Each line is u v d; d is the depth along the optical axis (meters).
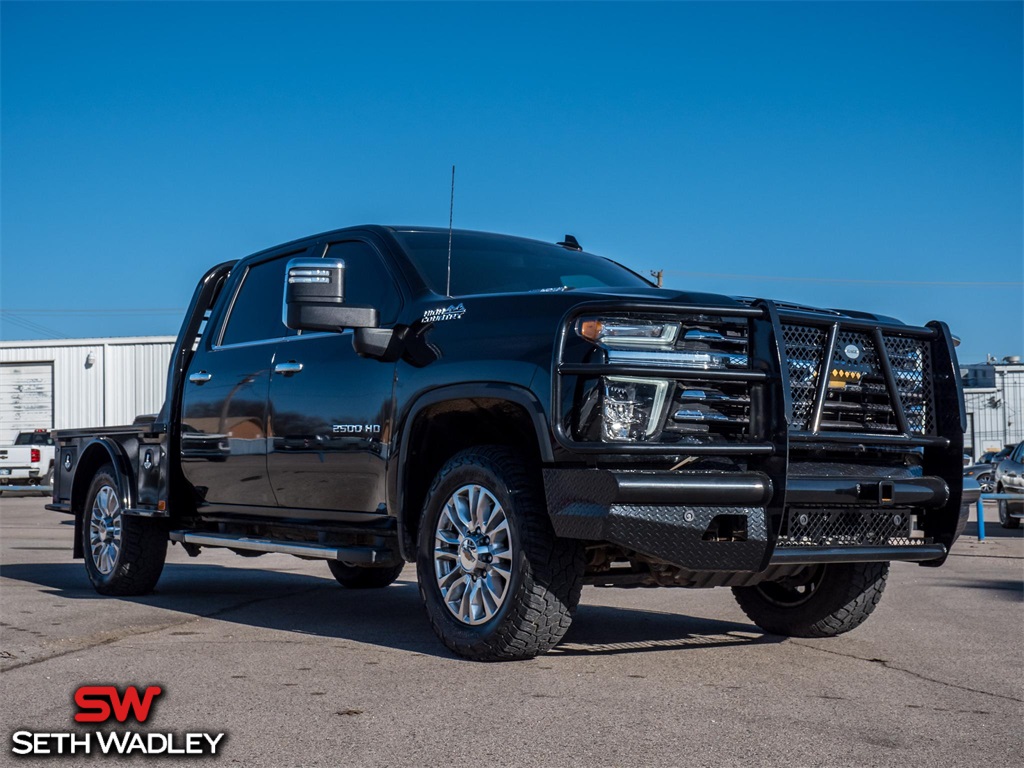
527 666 4.55
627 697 3.98
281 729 3.54
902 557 4.77
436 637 5.36
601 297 4.44
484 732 3.48
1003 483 17.91
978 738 3.46
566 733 3.47
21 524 16.89
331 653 4.89
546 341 4.46
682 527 4.21
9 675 4.40
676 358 4.34
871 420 4.76
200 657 4.80
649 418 4.31
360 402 5.36
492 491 4.61
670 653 4.95
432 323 5.06
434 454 5.26
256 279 6.69
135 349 39.59
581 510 4.20
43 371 40.09
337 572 7.96
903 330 4.87
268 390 6.08
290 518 6.06
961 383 4.94
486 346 4.71
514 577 4.48
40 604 6.74
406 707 3.81
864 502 4.55
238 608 6.66
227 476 6.46
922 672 4.54
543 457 4.36
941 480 4.88
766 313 4.44
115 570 7.16
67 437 7.94
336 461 5.52
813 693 4.09
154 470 7.00
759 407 4.41
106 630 5.59
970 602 6.98
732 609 6.63
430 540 4.89
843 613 5.34
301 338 5.98
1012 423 60.53
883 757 3.24
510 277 5.65
